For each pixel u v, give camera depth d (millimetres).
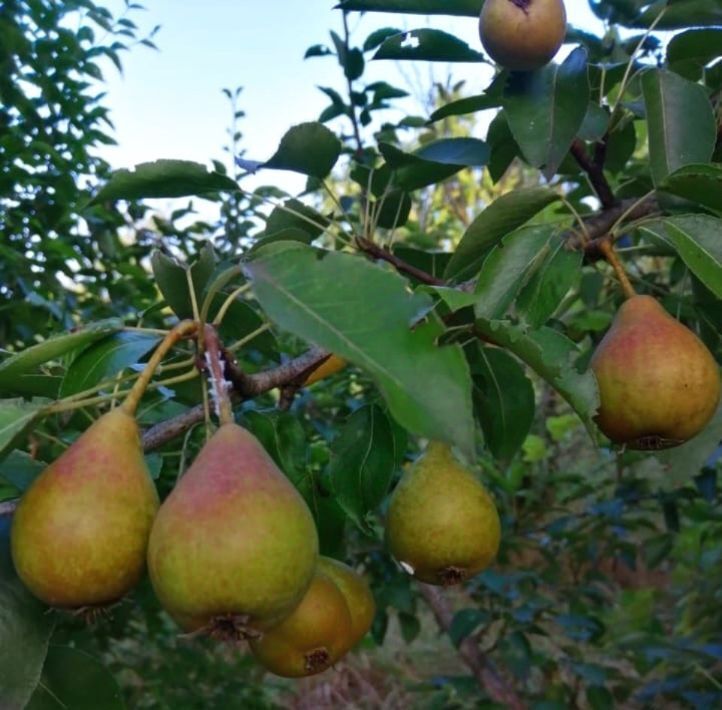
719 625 1035
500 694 922
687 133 454
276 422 449
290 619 333
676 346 368
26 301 867
